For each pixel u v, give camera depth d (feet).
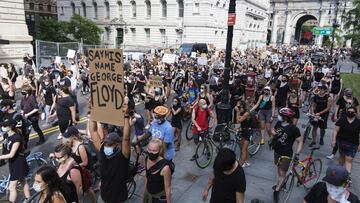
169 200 14.61
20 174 18.44
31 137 33.45
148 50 148.66
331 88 44.93
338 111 31.58
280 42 359.66
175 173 25.53
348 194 10.83
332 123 42.68
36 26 165.58
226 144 28.66
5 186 21.49
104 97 14.74
